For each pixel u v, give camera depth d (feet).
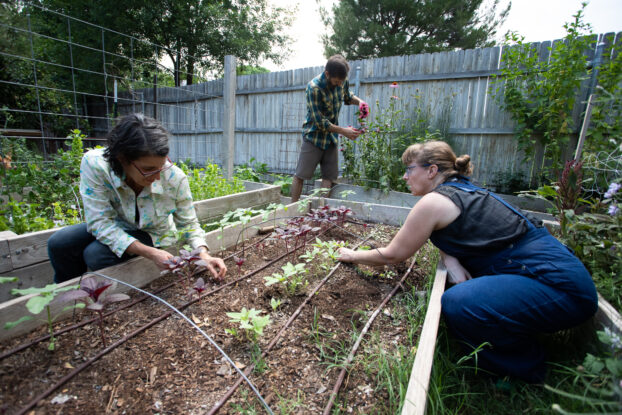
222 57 45.75
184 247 7.13
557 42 14.87
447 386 4.90
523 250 5.46
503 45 16.80
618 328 4.93
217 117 26.35
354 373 4.98
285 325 5.86
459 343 5.82
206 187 13.28
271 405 4.33
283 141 23.94
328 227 11.12
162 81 45.55
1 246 6.64
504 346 5.23
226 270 7.36
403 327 6.15
